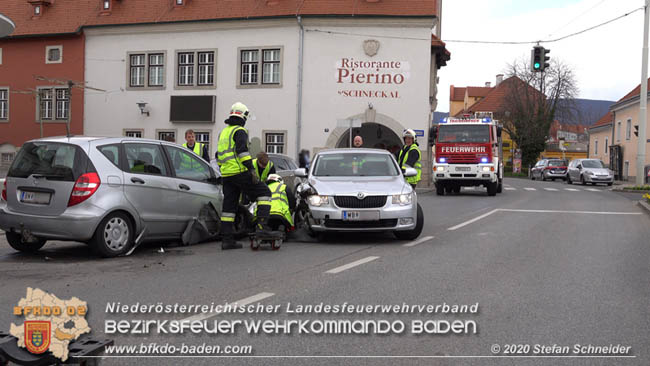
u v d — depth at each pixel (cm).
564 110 6209
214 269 745
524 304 573
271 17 2914
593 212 1642
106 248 823
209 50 3042
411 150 1261
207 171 1007
